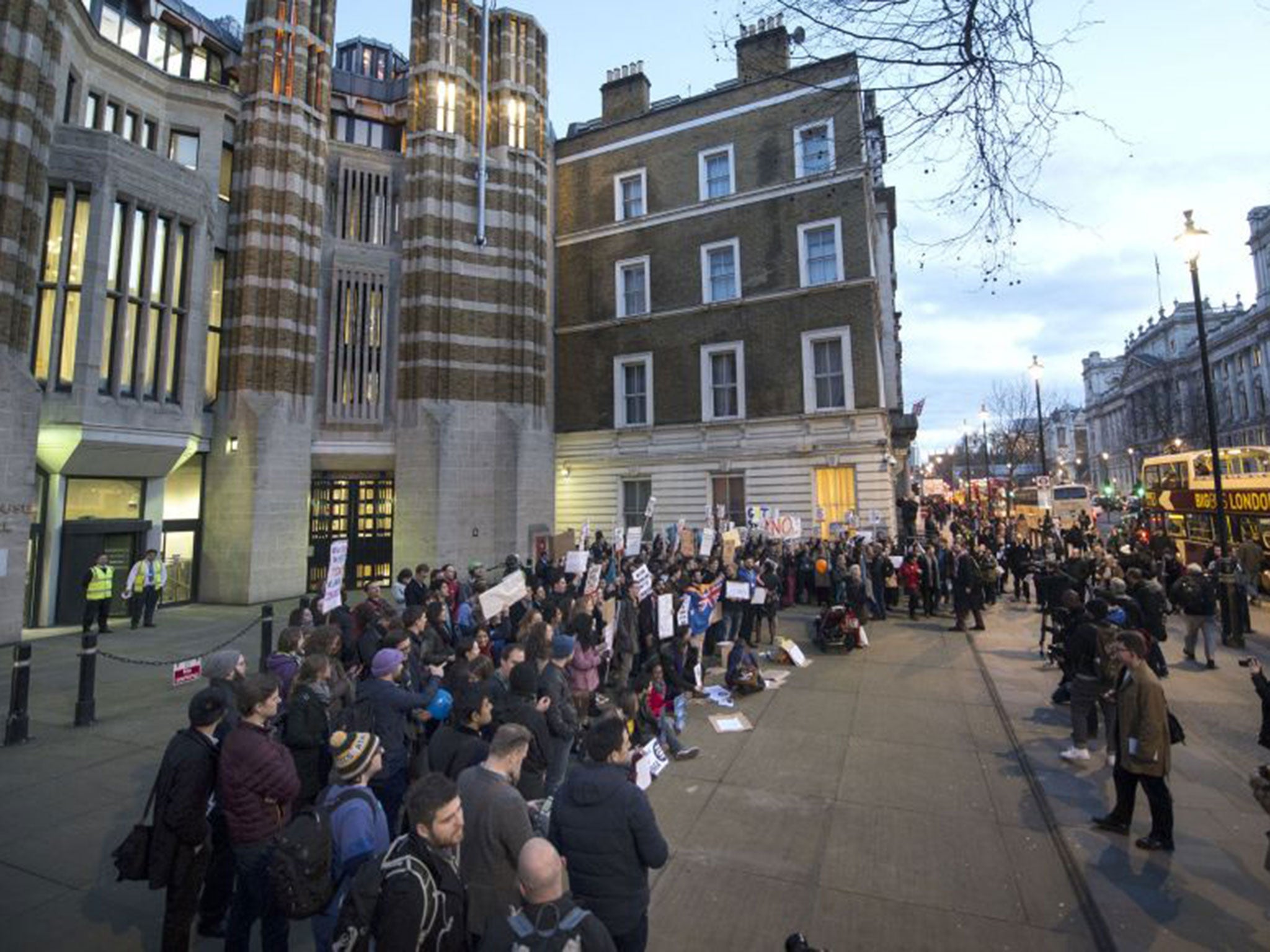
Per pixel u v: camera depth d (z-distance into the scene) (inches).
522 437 966.4
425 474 900.0
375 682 223.5
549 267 1114.7
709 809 265.0
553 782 255.9
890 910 199.6
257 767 159.8
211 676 204.2
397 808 217.9
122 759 302.4
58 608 622.5
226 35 881.5
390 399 925.2
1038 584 622.8
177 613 704.4
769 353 959.6
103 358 619.8
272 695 166.6
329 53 906.1
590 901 136.7
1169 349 3742.6
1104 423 4333.2
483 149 948.0
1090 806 258.2
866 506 879.1
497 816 143.9
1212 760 303.9
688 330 1021.8
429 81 952.9
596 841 137.8
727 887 211.9
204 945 180.1
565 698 263.4
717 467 977.5
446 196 948.0
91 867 214.5
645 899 140.6
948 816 258.2
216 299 805.2
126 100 727.7
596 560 721.6
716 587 519.5
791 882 214.5
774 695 418.9
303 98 856.9
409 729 259.8
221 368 799.7
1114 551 941.8
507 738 153.8
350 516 928.3
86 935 181.5
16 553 532.7
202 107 795.4
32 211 564.7
